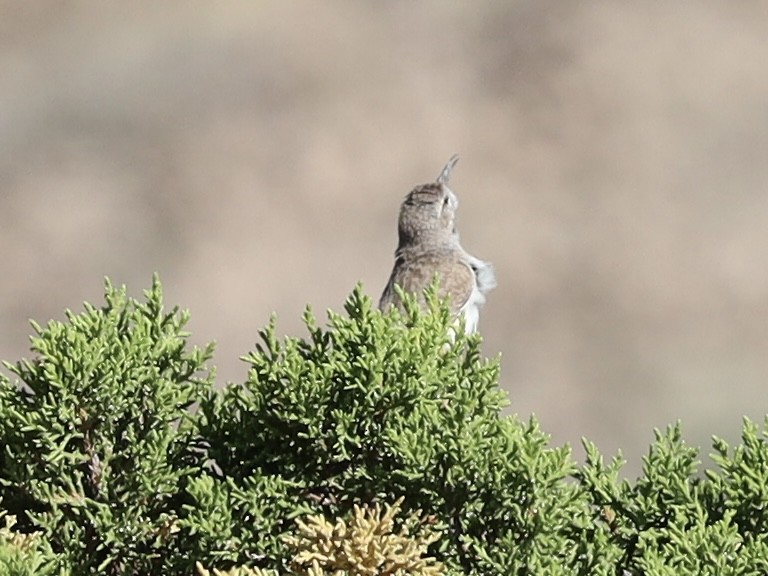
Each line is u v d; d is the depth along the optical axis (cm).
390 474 454
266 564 453
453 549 448
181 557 453
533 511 445
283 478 463
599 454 470
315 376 463
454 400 462
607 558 445
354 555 427
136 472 460
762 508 454
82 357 457
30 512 460
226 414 478
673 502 457
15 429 464
